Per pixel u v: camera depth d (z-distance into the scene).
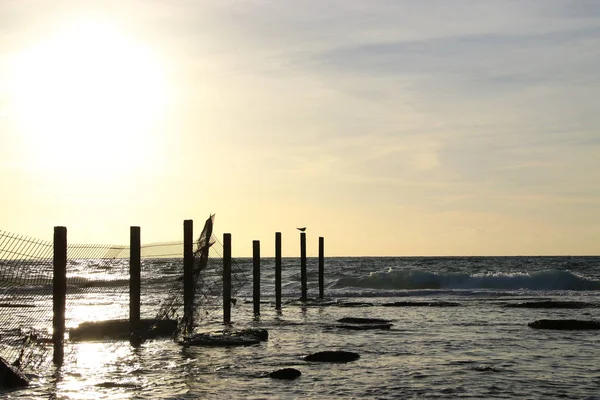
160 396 13.72
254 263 30.94
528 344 20.47
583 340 21.27
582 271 72.88
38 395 13.88
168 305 22.77
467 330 24.09
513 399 13.27
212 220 22.17
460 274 54.00
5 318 24.75
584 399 13.24
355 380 15.05
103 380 15.27
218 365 17.00
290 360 17.69
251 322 27.17
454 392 13.87
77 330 21.25
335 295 46.19
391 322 26.95
